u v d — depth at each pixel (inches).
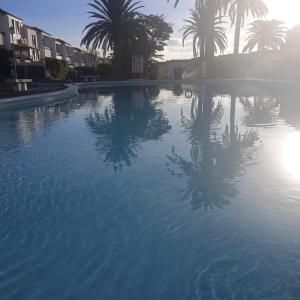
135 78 1375.5
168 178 183.3
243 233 123.3
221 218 135.6
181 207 146.5
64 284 96.6
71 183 177.5
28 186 173.9
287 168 197.5
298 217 135.5
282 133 302.4
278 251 111.2
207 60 1219.9
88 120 399.9
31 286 96.0
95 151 243.8
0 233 126.3
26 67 1174.3
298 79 1010.1
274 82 914.1
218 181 177.6
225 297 90.2
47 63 1341.0
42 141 280.5
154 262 105.9
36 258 109.6
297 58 1208.2
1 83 717.3
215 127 339.6
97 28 1233.4
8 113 467.2
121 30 1237.7
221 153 233.3
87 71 1545.3
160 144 263.7
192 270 101.6
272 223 130.6
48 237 122.7
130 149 248.2
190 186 171.5
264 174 187.9
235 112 451.5
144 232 125.0
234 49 1254.3
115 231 126.1
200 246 114.7
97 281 97.4
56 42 1893.5
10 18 1343.5
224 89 896.3
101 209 145.4
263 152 235.0
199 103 571.8
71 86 876.0
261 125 347.6
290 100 601.0
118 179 182.5
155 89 968.9
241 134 300.2
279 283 95.2
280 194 158.9
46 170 199.9
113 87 1074.1
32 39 1582.2
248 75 1262.3
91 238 121.3
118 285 95.5
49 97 598.5
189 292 92.0
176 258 107.9
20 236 123.8
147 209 144.6
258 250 112.0
